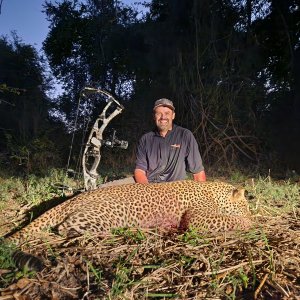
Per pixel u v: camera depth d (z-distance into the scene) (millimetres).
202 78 14688
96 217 4633
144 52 20219
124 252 4090
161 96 16906
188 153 5781
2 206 6168
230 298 3107
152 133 5883
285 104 14617
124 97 20078
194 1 15094
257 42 14648
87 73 22562
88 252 4051
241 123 13828
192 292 3262
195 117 13891
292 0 14484
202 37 15086
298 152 13000
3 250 3848
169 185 5168
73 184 7734
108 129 16453
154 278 3494
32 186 7574
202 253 3986
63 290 3334
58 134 16750
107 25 21797
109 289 3258
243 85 14203
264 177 9969
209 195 5199
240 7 15594
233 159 12734
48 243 4293
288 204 6289
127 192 4984
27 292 3293
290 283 3359
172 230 4812
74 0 22516
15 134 17641
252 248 4078
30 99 20812
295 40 14641
